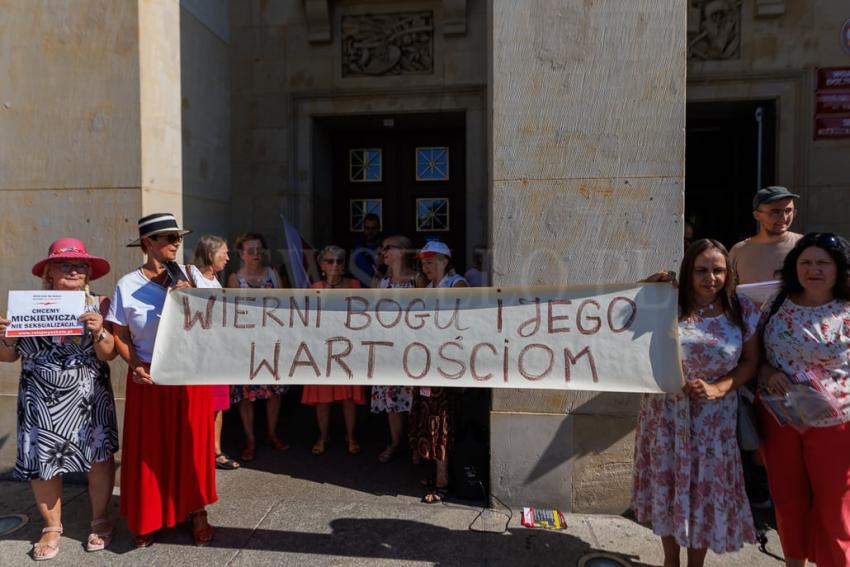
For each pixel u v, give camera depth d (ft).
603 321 9.52
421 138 22.84
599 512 11.59
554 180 11.34
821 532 8.42
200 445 10.45
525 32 11.31
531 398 11.69
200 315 10.25
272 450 15.20
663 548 9.98
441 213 22.79
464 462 12.30
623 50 11.14
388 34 20.08
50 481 10.16
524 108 11.37
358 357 10.17
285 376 10.18
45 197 13.24
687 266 8.84
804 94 18.67
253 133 20.72
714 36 19.03
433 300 10.12
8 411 13.39
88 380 10.22
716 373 8.54
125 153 13.00
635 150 11.16
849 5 18.31
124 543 10.59
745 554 10.18
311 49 20.39
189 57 15.17
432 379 10.03
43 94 13.16
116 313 10.07
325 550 10.30
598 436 11.54
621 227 11.23
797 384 8.30
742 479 8.68
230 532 10.91
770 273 11.85
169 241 10.32
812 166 18.79
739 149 23.09
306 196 20.77
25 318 9.36
